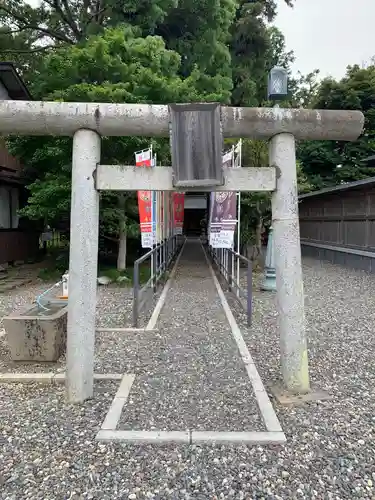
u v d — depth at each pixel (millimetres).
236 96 16391
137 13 10633
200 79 11406
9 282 9539
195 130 3180
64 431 2896
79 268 3244
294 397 3424
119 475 2439
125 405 3270
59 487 2342
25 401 3379
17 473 2455
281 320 3490
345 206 14023
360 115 3330
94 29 11328
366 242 12430
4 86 12234
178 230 14891
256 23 16719
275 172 3346
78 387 3301
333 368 4164
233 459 2594
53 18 15641
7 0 15164
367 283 9734
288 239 3375
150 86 8297
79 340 3281
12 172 12039
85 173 3211
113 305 7109
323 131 3334
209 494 2289
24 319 4180
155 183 3271
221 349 4695
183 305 7090
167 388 3615
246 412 3176
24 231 13336
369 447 2730
